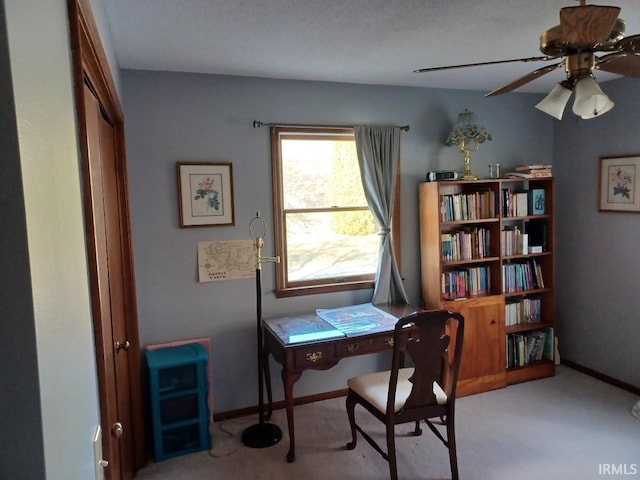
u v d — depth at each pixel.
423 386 2.51
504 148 4.16
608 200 3.81
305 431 3.17
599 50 1.89
